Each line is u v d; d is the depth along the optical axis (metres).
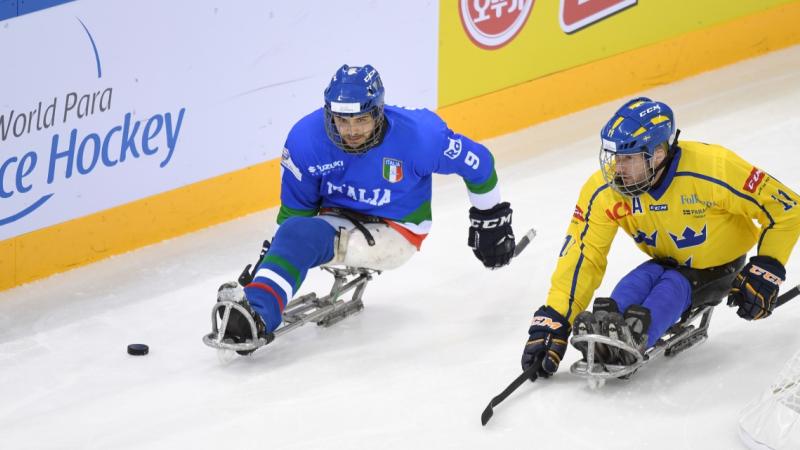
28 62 18.94
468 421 14.71
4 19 18.45
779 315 17.05
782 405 13.74
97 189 20.50
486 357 16.62
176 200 21.77
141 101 20.66
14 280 19.78
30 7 18.72
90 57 19.73
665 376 15.48
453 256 20.59
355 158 16.53
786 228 14.78
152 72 20.67
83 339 17.92
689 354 16.06
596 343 14.60
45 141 19.52
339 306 17.91
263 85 22.42
